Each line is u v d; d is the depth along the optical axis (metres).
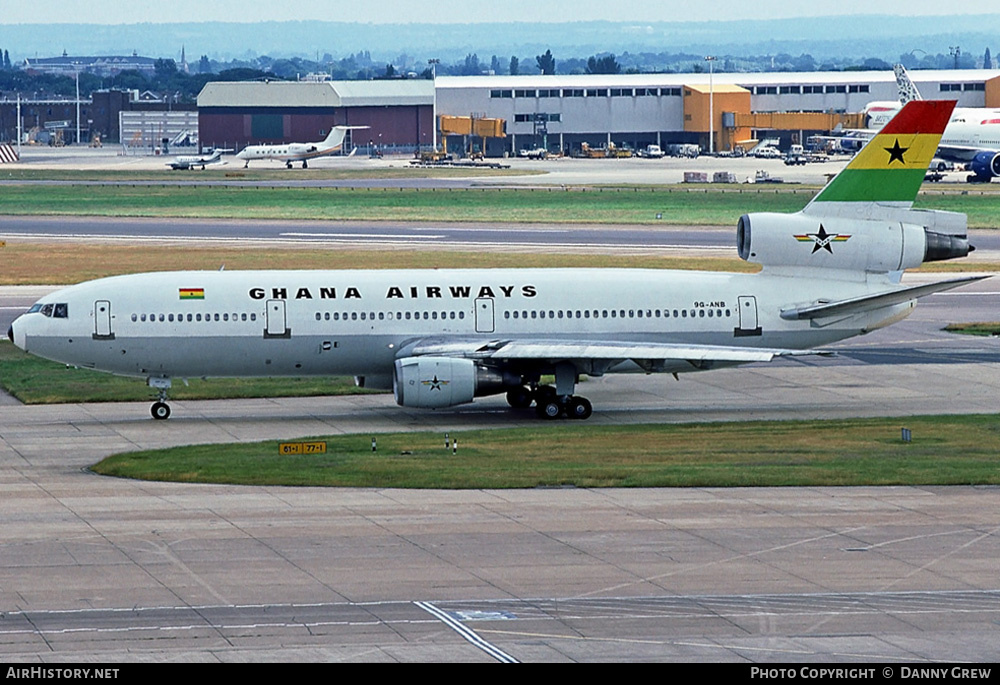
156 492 175.25
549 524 157.12
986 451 199.75
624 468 186.50
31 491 176.62
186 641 117.69
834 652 114.88
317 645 116.81
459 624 122.25
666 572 138.00
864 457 195.12
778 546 147.25
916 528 154.62
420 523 157.88
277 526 156.62
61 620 123.19
